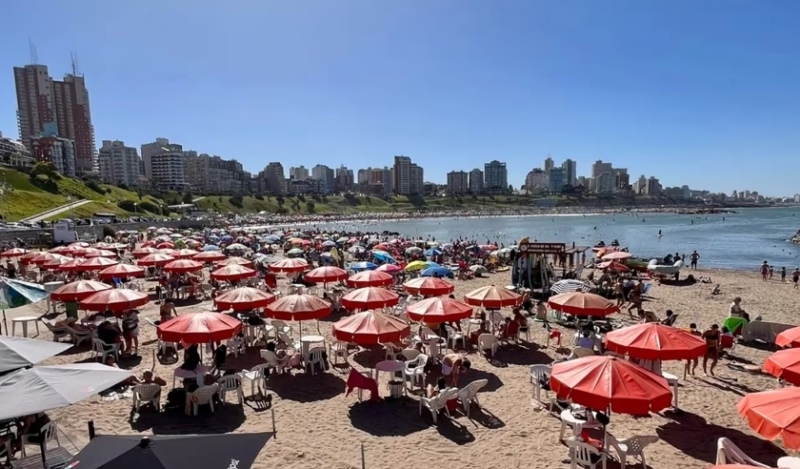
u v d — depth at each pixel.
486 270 34.44
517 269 25.00
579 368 7.71
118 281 25.20
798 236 70.06
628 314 20.36
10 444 7.83
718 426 9.94
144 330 17.00
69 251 29.17
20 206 79.94
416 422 10.02
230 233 70.56
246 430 9.65
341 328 11.34
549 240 78.94
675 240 74.88
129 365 13.35
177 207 127.81
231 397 11.27
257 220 140.75
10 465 7.64
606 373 7.36
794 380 7.67
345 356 14.00
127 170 174.00
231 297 14.18
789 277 34.69
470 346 15.36
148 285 27.61
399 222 167.38
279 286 28.14
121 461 4.80
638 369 7.51
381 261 30.91
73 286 15.68
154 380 10.76
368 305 14.00
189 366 10.91
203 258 27.25
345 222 162.12
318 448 8.95
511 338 16.03
